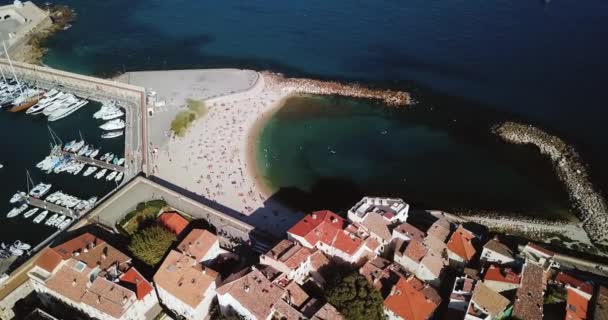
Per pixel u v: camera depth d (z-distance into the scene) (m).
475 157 177.25
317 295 111.31
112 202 141.88
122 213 137.88
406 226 124.81
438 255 119.25
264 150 176.12
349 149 180.12
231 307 105.12
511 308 105.50
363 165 172.50
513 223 145.00
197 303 104.75
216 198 150.75
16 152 169.50
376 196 157.62
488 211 151.12
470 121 195.50
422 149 181.25
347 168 170.50
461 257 119.75
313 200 154.50
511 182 164.75
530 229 142.88
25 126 183.75
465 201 156.25
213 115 191.50
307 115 198.38
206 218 137.12
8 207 144.38
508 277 110.25
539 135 183.50
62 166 160.00
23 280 115.06
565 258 128.38
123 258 114.81
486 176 168.00
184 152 169.75
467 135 188.38
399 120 197.25
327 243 117.50
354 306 99.69
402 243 121.56
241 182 158.62
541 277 111.06
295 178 163.88
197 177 158.62
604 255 133.00
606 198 153.75
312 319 98.19
